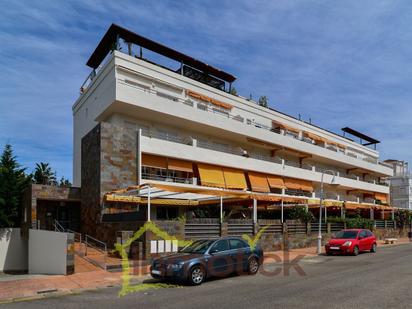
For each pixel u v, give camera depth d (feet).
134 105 84.99
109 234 68.59
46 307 31.60
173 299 33.04
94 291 38.88
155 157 88.63
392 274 44.68
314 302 29.91
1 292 38.45
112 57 88.12
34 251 57.41
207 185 98.58
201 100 105.09
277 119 132.26
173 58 104.63
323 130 157.58
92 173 78.23
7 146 89.97
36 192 75.61
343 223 105.29
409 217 151.64
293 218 93.45
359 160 164.55
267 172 116.98
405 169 225.35
